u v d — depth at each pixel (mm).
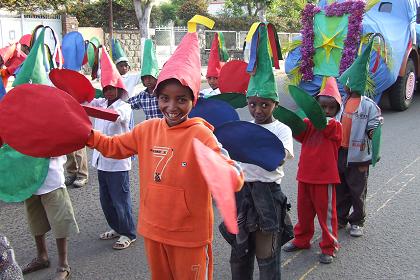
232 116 2908
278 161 2660
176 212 2289
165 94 2277
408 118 10094
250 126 2635
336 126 3639
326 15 8508
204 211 2320
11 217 4773
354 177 4238
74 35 5555
